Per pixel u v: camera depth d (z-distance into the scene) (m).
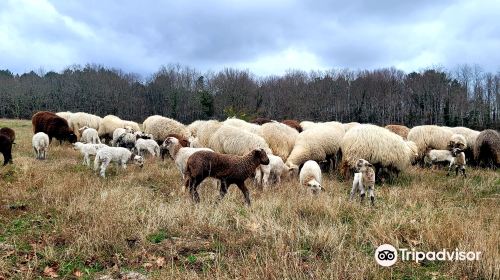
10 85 85.94
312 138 14.55
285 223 7.27
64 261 5.70
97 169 13.30
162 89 85.12
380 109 74.12
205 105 63.94
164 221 7.12
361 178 9.43
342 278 5.06
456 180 12.97
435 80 73.62
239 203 9.09
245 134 13.59
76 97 85.12
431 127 17.08
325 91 78.94
